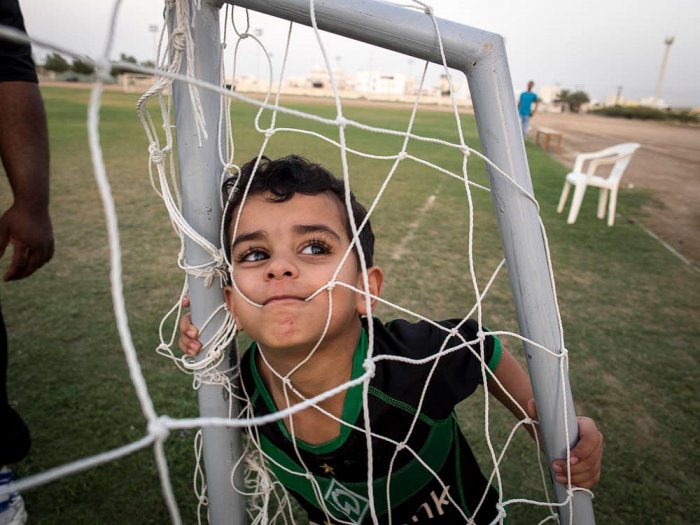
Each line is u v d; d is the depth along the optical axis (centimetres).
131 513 179
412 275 396
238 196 95
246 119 1394
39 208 144
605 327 330
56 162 812
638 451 218
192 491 189
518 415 123
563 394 92
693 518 186
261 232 90
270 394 108
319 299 89
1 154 141
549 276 88
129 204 570
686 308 365
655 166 1206
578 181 588
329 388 101
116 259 41
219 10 84
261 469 109
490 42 78
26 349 272
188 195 91
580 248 497
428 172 860
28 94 140
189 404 232
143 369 258
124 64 43
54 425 217
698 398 256
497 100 80
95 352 271
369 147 1100
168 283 361
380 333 110
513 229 85
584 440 96
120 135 1141
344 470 109
